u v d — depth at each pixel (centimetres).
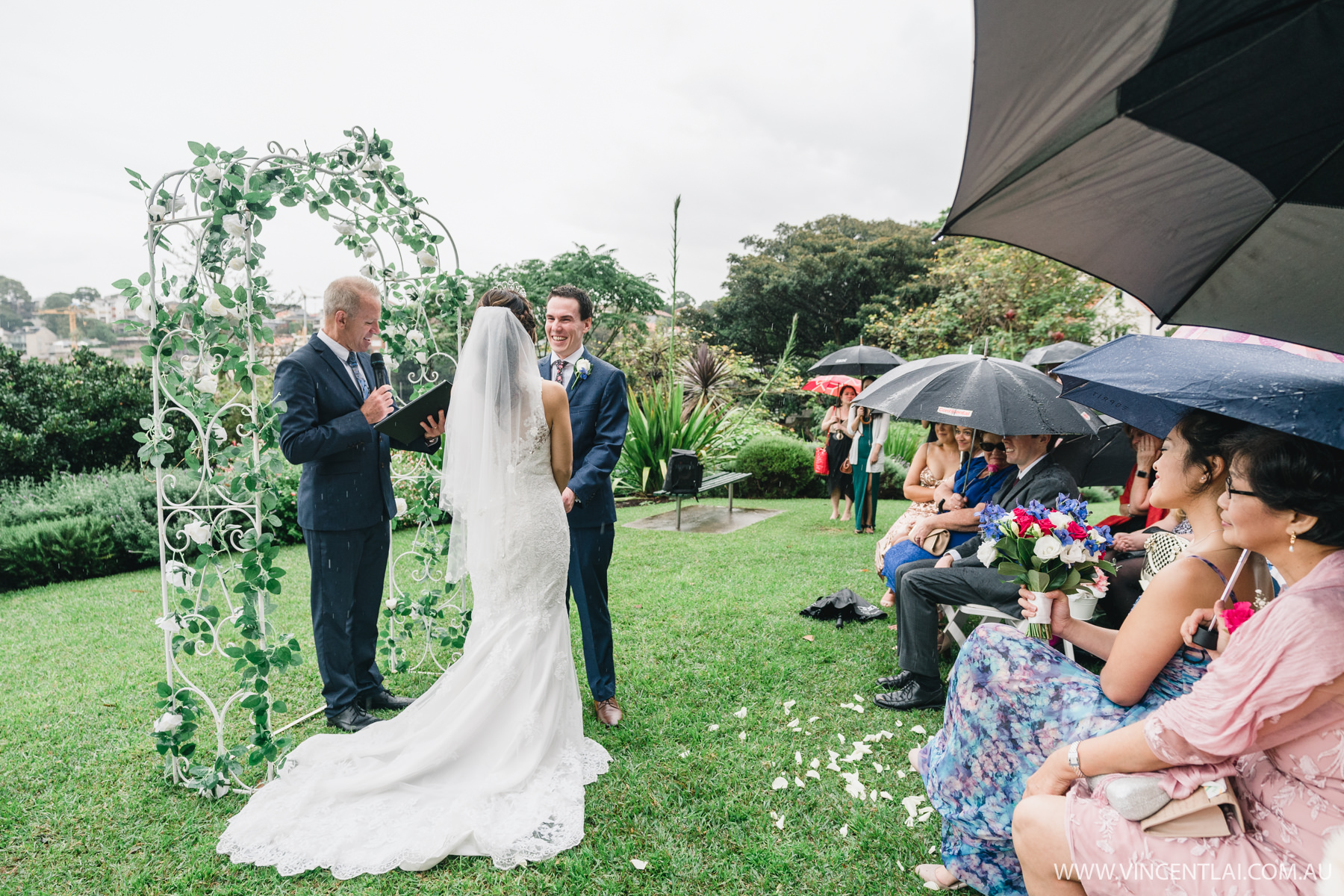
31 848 221
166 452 247
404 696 340
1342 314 145
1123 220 158
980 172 143
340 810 235
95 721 312
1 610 500
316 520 291
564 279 2364
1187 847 132
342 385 295
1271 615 126
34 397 887
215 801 248
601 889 202
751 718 310
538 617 265
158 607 504
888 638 412
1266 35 118
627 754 278
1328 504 120
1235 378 146
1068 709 178
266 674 252
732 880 206
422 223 346
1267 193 144
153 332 240
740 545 688
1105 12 113
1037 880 151
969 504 370
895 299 2384
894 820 235
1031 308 1523
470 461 264
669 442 1029
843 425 832
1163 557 270
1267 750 131
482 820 224
